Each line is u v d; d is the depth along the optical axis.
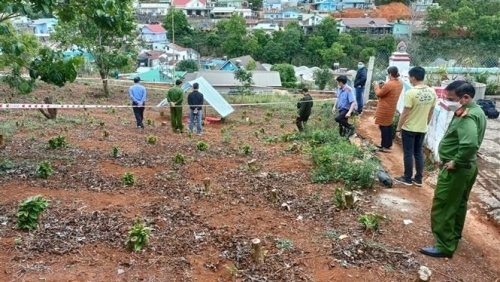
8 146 9.00
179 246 4.74
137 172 7.48
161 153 9.09
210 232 5.12
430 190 7.03
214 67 54.56
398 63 12.84
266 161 8.45
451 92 4.76
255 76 38.81
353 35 58.28
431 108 6.88
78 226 5.07
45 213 5.35
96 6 7.08
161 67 47.66
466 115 4.66
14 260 4.25
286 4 101.94
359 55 50.69
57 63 7.45
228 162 8.35
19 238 4.64
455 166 4.67
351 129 10.14
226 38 66.94
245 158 8.72
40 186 6.43
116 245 4.68
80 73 26.94
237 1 105.00
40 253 4.42
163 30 71.00
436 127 8.42
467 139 4.53
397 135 10.16
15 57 7.52
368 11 81.88
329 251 4.80
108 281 4.02
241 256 4.59
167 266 4.33
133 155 8.74
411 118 6.86
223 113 15.05
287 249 4.79
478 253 5.18
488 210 6.35
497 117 11.37
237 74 35.44
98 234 4.91
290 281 4.20
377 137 10.48
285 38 60.19
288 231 5.27
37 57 7.68
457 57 20.34
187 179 7.17
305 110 11.28
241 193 6.53
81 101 17.50
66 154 8.54
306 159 8.41
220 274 4.26
